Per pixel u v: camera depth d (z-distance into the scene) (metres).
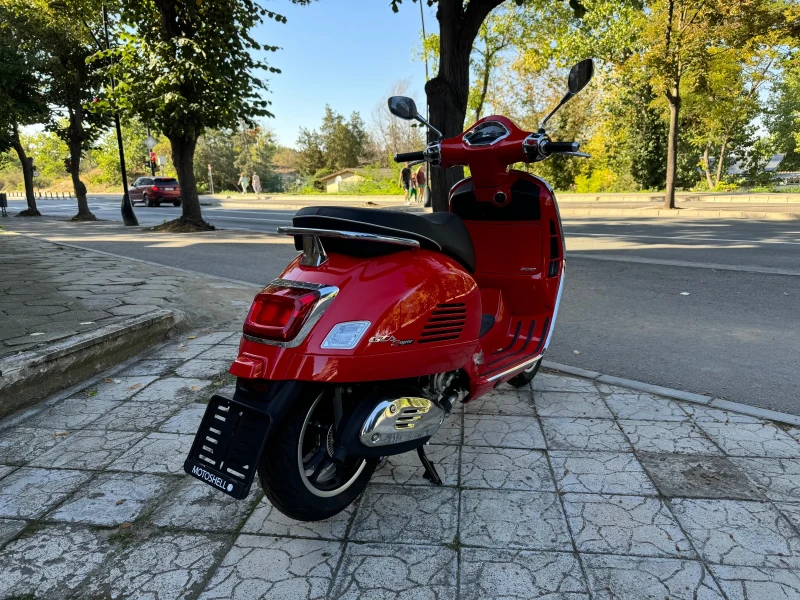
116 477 2.98
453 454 3.16
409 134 44.69
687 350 4.85
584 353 4.88
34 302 6.34
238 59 14.70
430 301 2.52
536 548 2.35
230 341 5.36
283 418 2.29
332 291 2.30
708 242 10.86
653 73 16.95
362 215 2.39
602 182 32.22
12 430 3.54
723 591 2.08
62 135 21.31
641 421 3.52
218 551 2.38
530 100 31.30
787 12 14.71
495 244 3.87
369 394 2.40
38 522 2.60
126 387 4.22
